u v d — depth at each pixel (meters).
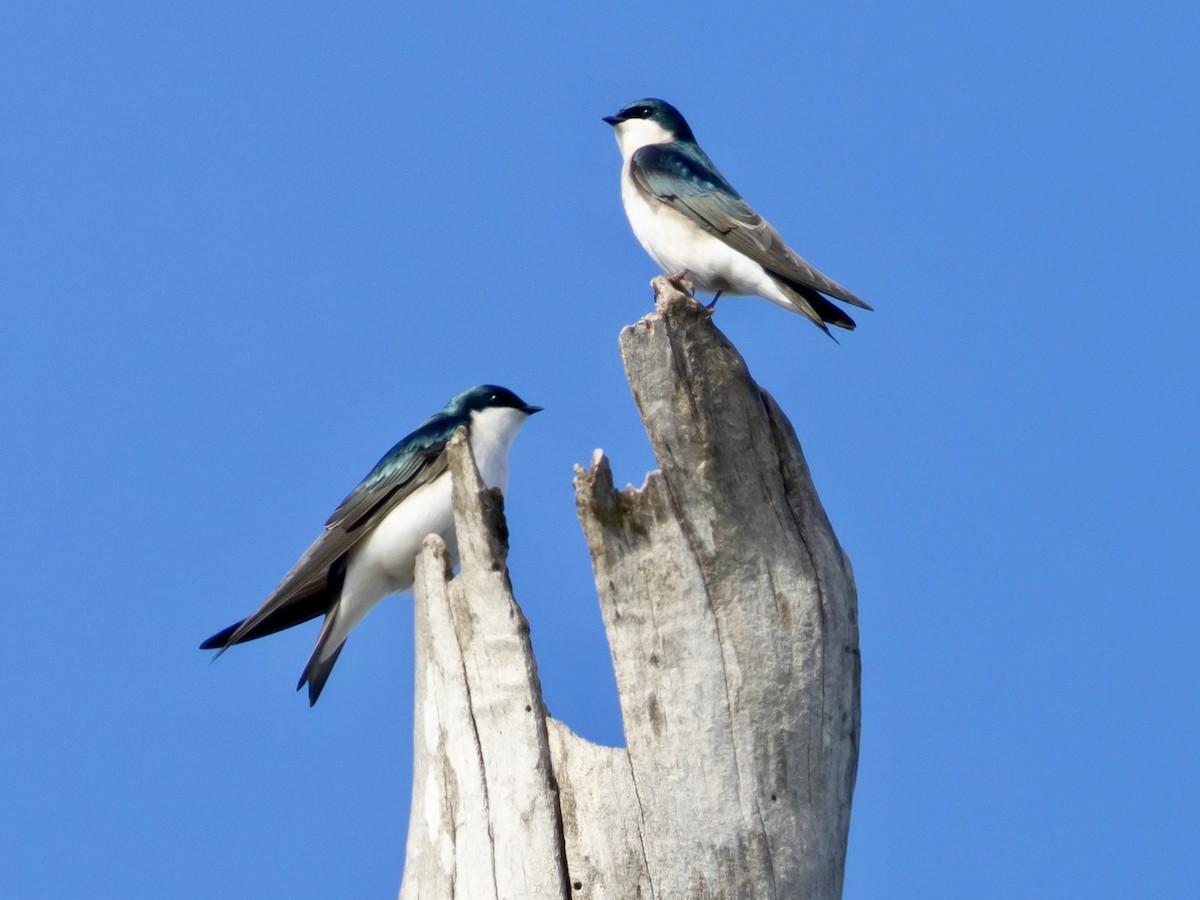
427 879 9.38
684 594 9.09
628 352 9.09
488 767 9.23
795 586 9.23
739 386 9.23
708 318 9.16
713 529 9.15
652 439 9.15
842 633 9.36
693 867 8.79
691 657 9.04
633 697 9.05
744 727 8.97
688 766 8.90
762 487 9.27
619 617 9.13
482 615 9.38
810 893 8.93
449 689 9.48
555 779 9.08
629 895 8.79
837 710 9.25
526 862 8.95
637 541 9.13
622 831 8.87
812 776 9.05
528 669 9.22
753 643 9.08
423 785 9.63
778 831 8.88
